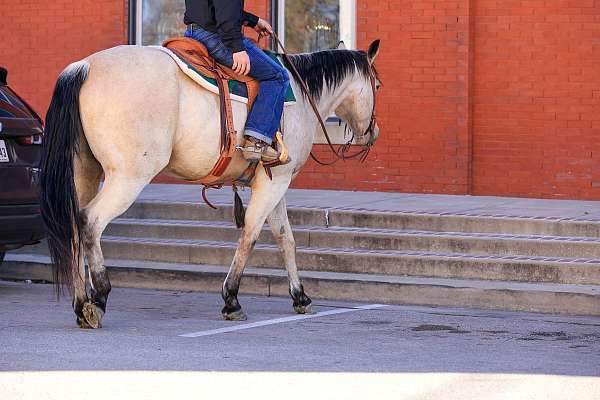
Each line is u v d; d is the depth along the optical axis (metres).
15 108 12.56
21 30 20.02
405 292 12.70
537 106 17.11
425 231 14.37
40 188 10.07
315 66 11.68
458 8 17.27
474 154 17.47
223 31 10.48
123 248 14.51
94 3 19.52
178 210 15.47
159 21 19.48
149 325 10.97
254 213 11.27
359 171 17.92
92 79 10.09
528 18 17.08
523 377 8.83
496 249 13.62
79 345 9.79
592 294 12.00
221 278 13.39
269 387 8.33
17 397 7.93
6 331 10.46
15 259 14.38
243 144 10.73
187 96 10.34
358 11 17.89
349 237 14.14
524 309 12.23
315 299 13.02
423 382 8.59
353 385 8.45
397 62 17.66
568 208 15.40
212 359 9.32
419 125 17.58
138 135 10.07
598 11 16.75
